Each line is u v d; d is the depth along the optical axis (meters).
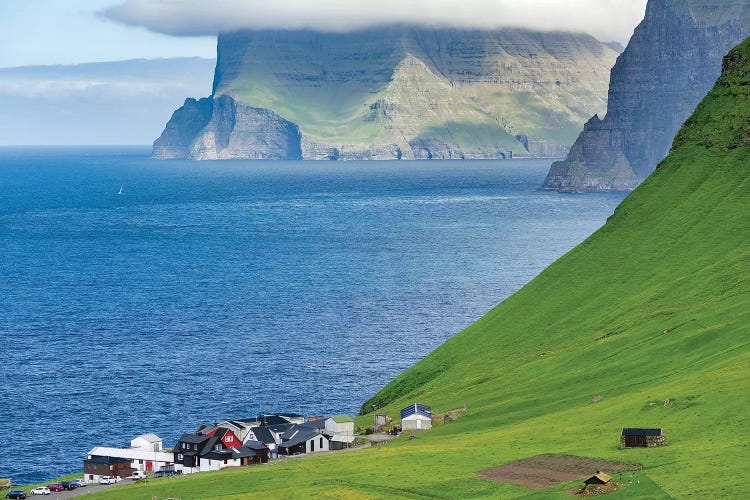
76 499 174.12
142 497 168.00
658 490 135.12
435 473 160.12
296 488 159.88
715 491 131.12
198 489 168.62
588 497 137.62
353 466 171.50
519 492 145.38
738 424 156.00
